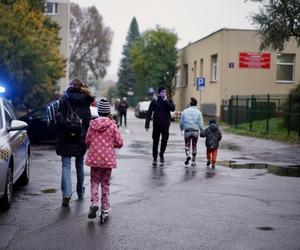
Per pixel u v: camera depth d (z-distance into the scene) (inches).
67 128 322.3
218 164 568.1
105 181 293.6
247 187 414.3
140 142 837.2
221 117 1523.1
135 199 353.7
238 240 254.2
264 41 997.8
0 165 293.4
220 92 1545.3
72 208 320.2
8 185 315.6
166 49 2340.1
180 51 2288.4
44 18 1348.4
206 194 377.4
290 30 951.0
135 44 2635.3
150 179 444.8
